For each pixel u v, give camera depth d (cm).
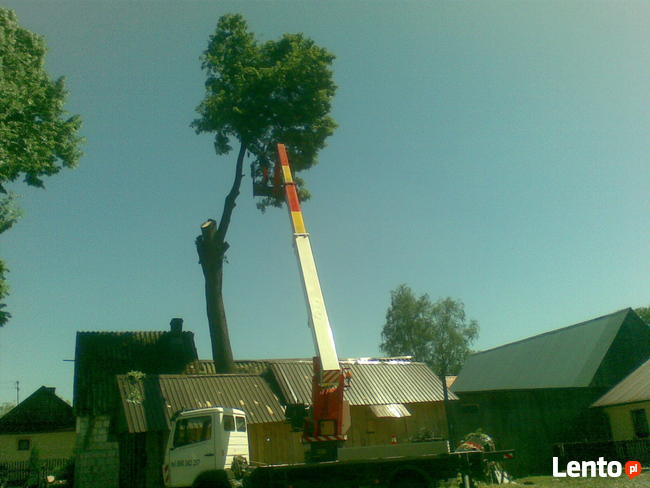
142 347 2989
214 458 1430
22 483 3028
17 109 1861
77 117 2180
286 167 2005
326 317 1572
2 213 1902
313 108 2944
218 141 3025
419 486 1363
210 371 2855
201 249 2844
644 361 3312
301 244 1727
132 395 2009
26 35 2128
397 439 2394
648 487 1692
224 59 3033
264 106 2917
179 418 1484
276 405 2194
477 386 4438
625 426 2928
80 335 3002
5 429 3972
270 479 1341
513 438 2777
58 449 3978
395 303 6038
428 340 5825
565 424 2994
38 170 2039
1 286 1792
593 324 3688
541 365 3853
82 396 2584
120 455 2184
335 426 1419
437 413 2558
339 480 1371
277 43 3102
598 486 1791
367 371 2539
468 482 1384
